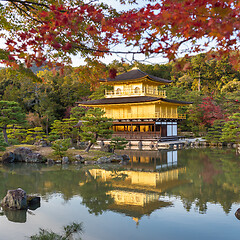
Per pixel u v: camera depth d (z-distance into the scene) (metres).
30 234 9.76
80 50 6.54
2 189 16.75
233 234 9.73
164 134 47.78
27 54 4.10
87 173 22.00
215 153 34.53
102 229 10.25
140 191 16.05
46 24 4.23
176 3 3.07
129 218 11.50
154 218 11.41
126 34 3.92
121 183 18.23
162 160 29.12
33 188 16.92
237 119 42.66
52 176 20.77
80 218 11.48
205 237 9.38
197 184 17.72
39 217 11.63
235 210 12.37
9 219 11.43
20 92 62.66
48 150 32.53
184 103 49.06
